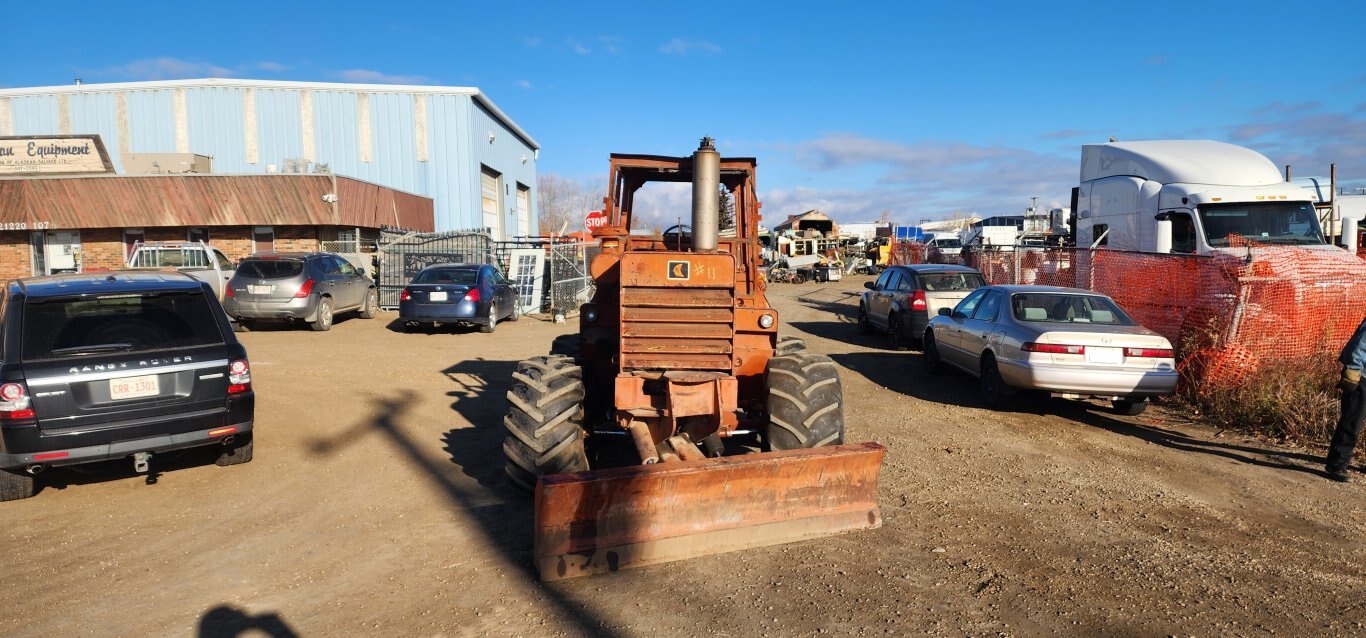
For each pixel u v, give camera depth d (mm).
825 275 34094
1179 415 8367
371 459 6551
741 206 5949
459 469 6258
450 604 3951
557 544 4227
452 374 10680
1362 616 3836
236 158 28781
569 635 3635
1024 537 4848
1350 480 6102
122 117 28906
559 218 63469
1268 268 8805
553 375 5258
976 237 32406
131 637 3660
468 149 29391
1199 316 9031
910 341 13508
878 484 5906
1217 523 5133
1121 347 7773
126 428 5480
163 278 6301
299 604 3979
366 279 18328
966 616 3814
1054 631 3676
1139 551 4645
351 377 10352
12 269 22531
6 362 5316
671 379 4973
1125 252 10875
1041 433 7598
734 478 4508
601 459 6469
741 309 5547
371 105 28969
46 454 5281
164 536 4926
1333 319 8719
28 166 22234
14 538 4914
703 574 4250
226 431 5871
